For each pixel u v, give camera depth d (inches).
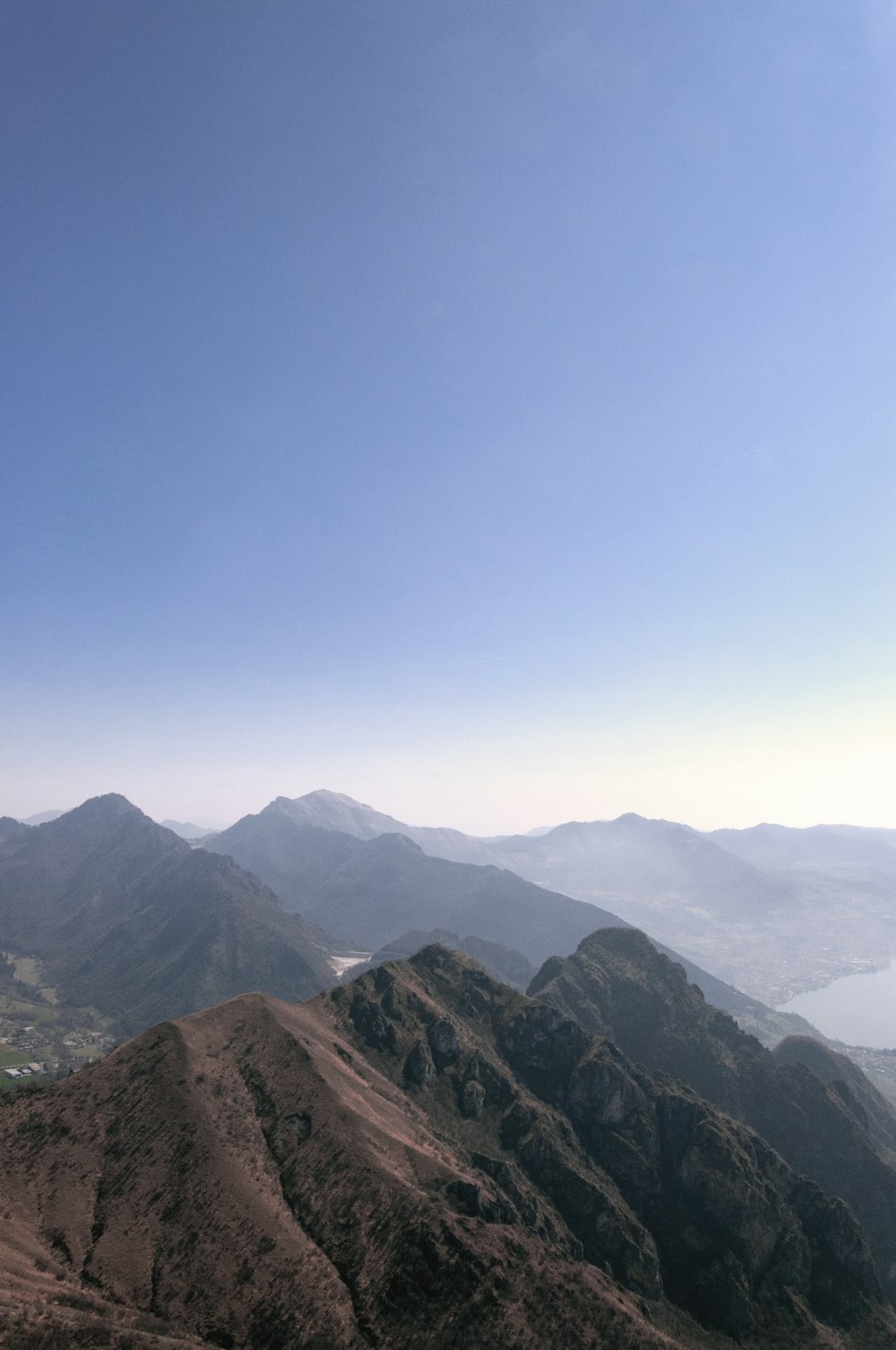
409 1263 4461.1
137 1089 5698.8
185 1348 3639.3
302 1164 5177.2
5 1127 5369.1
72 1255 4357.8
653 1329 4367.6
